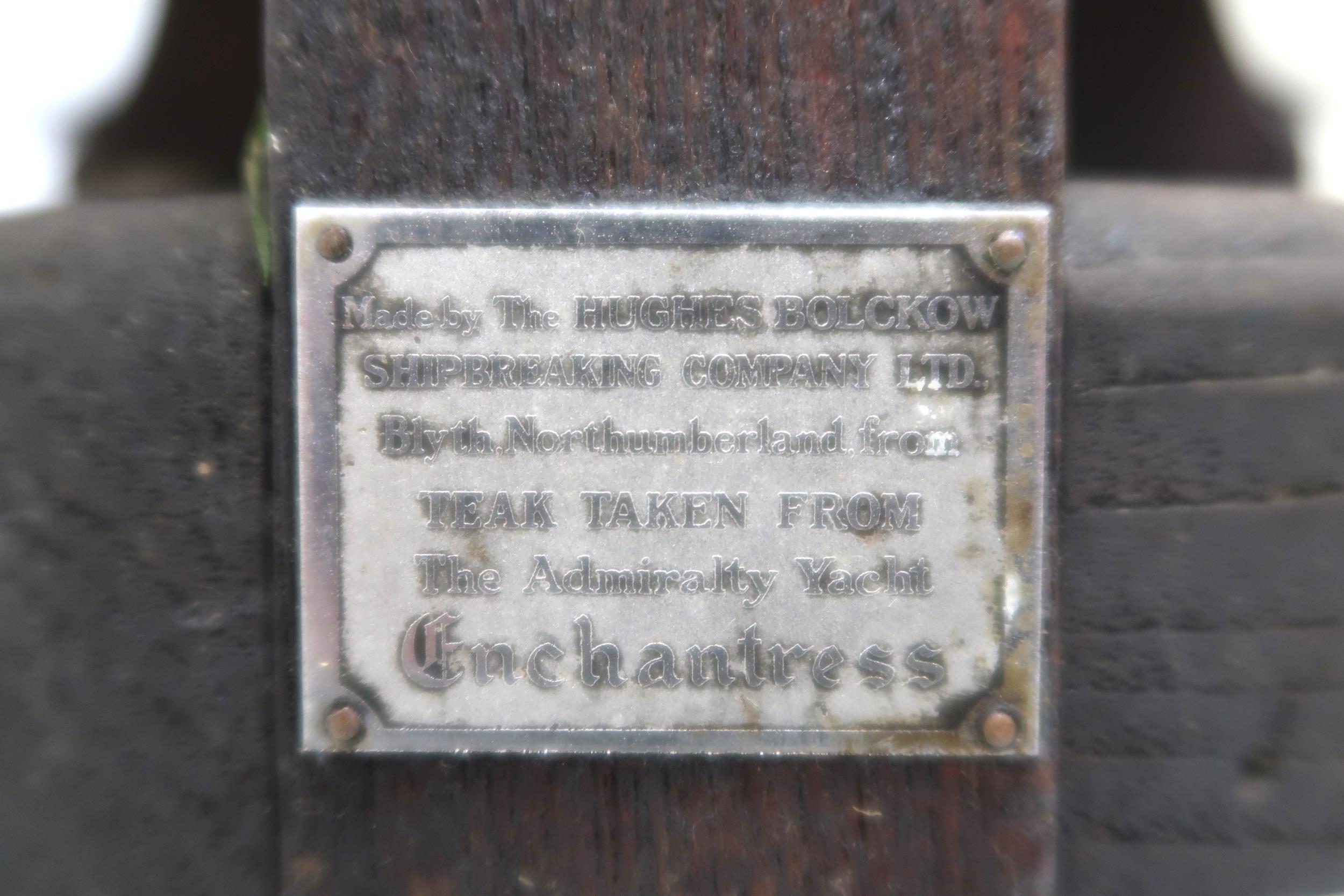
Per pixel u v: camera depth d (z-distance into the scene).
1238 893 1.01
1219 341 0.95
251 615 0.97
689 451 0.92
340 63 0.92
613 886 0.96
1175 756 0.99
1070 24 1.84
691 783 0.95
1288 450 0.96
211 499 0.96
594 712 0.93
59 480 0.94
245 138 1.95
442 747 0.93
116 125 1.93
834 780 0.95
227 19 1.91
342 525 0.92
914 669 0.92
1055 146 0.92
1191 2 1.75
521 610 0.93
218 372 0.96
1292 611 0.97
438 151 0.93
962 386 0.91
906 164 0.92
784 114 0.92
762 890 0.96
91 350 0.94
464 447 0.92
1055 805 0.97
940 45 0.91
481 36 0.92
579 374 0.92
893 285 0.91
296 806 0.96
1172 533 0.97
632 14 0.91
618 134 0.93
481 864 0.96
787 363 0.91
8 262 0.94
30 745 0.96
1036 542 0.91
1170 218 1.02
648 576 0.93
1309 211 1.05
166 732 0.97
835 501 0.92
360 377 0.92
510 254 0.91
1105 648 0.98
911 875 0.96
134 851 0.98
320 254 0.91
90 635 0.96
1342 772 0.99
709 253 0.91
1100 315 0.95
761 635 0.93
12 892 0.97
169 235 0.96
